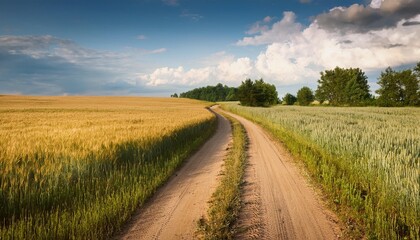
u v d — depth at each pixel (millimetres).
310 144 13312
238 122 32062
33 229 4945
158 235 5223
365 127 16156
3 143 9852
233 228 5426
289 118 22609
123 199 6312
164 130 15562
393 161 7445
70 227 4980
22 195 5730
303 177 8875
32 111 41469
